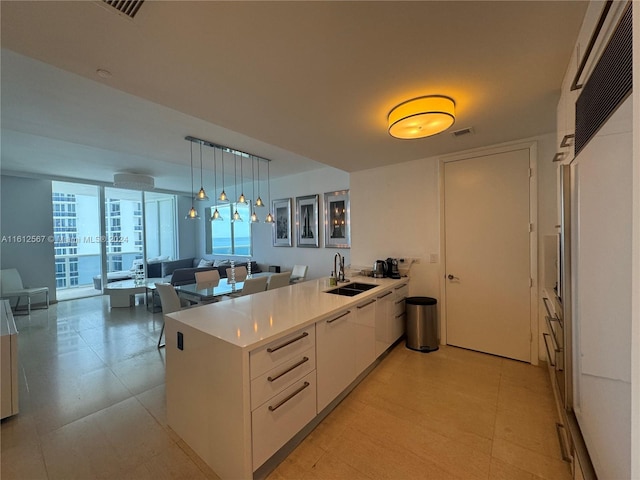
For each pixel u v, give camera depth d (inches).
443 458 63.2
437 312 126.8
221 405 57.7
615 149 29.6
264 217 251.3
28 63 75.3
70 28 46.7
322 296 96.7
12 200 207.6
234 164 193.2
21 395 89.1
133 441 68.8
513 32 49.9
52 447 66.9
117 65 58.2
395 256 141.3
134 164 191.0
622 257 28.0
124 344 131.7
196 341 63.2
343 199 193.5
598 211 35.2
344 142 108.0
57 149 154.9
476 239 119.0
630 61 25.6
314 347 71.7
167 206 333.1
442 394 88.6
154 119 113.4
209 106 77.3
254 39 50.7
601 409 34.3
